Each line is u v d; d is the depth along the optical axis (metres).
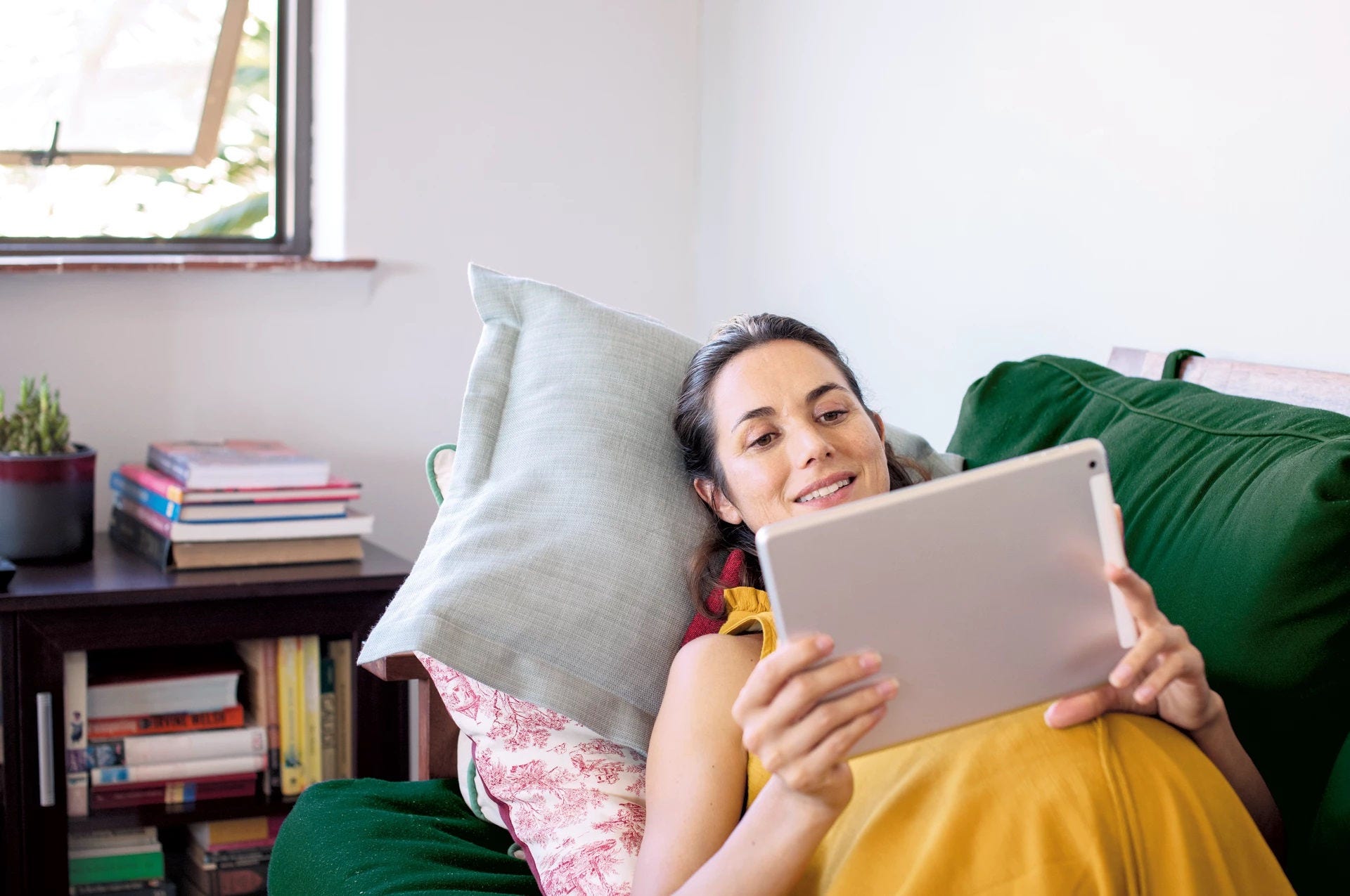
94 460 2.08
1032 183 1.87
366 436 2.45
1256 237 1.54
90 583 1.91
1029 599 0.95
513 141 2.49
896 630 0.93
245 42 2.44
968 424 1.66
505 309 1.53
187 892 2.15
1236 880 0.96
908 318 2.12
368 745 2.07
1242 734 1.14
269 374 2.37
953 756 1.01
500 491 1.38
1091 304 1.78
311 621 2.02
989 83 1.94
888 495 0.91
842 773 0.96
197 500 2.00
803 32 2.34
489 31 2.46
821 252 2.32
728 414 1.30
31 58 2.30
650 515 1.36
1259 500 1.17
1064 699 1.00
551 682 1.29
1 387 2.21
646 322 1.53
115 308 2.27
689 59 2.62
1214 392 1.42
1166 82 1.65
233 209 2.49
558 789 1.31
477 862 1.39
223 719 2.04
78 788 1.95
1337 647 1.11
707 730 1.13
